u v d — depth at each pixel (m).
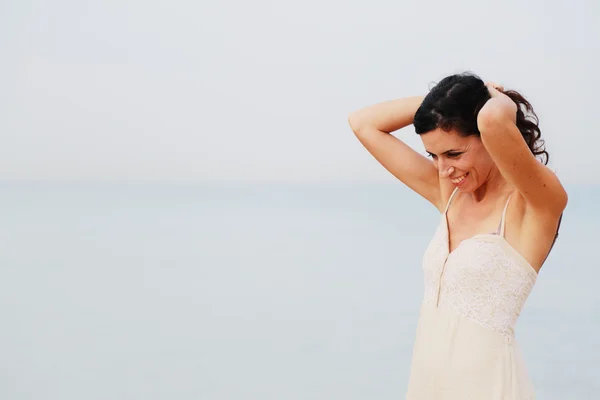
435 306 2.31
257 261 39.62
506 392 2.19
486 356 2.20
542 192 2.12
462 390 2.22
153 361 18.31
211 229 62.34
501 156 2.04
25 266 38.38
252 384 15.69
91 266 38.34
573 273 28.52
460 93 2.17
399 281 30.92
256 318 23.72
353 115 2.71
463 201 2.39
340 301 26.34
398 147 2.65
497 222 2.26
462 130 2.18
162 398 14.84
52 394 15.32
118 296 29.08
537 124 2.36
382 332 20.58
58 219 75.62
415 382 2.37
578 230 48.47
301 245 47.25
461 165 2.23
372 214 84.50
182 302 27.50
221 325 22.77
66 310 26.12
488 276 2.22
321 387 15.20
